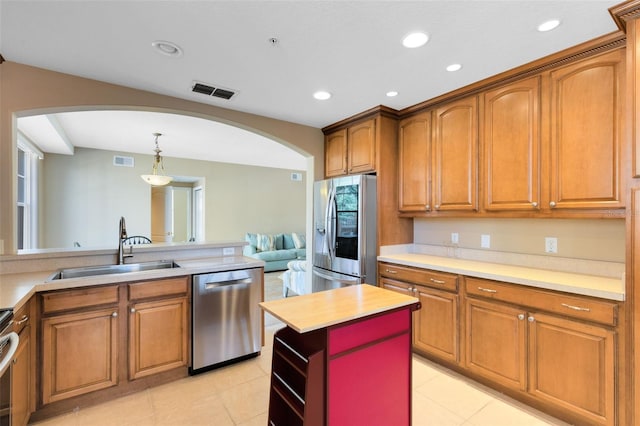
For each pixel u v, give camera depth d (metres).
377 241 3.20
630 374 1.62
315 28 1.80
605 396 1.71
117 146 5.35
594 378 1.75
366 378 1.56
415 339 2.78
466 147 2.67
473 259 2.93
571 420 1.90
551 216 2.14
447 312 2.52
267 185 7.86
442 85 2.61
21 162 4.48
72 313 2.01
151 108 2.75
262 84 2.58
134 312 2.22
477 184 2.59
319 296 1.84
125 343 2.20
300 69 2.31
